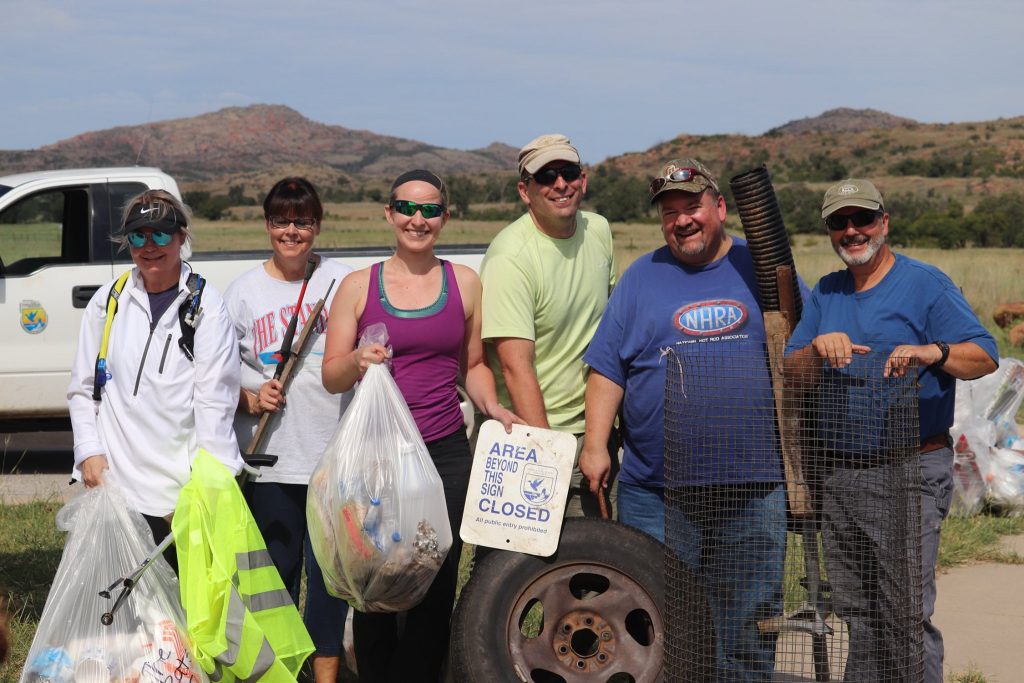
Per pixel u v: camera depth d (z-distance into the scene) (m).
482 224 69.88
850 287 4.16
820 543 4.14
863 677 4.01
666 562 4.00
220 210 88.94
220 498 3.90
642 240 52.78
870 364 3.94
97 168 8.94
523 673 3.98
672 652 3.96
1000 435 7.99
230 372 4.23
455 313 4.32
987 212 65.38
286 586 4.61
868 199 3.97
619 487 4.59
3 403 8.68
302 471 4.55
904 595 3.92
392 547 3.86
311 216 4.65
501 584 4.04
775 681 4.02
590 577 4.19
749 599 4.13
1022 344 16.19
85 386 4.23
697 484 4.14
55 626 3.78
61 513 3.94
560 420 4.75
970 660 5.16
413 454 3.97
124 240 4.14
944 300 4.01
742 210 4.14
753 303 4.24
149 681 3.75
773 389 4.11
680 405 4.14
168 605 3.87
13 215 8.71
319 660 4.50
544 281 4.56
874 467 3.96
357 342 4.35
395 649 4.42
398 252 4.35
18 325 8.66
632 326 4.37
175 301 4.18
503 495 4.12
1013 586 6.27
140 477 4.14
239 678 3.82
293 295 4.71
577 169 4.50
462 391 7.07
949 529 7.15
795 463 4.07
